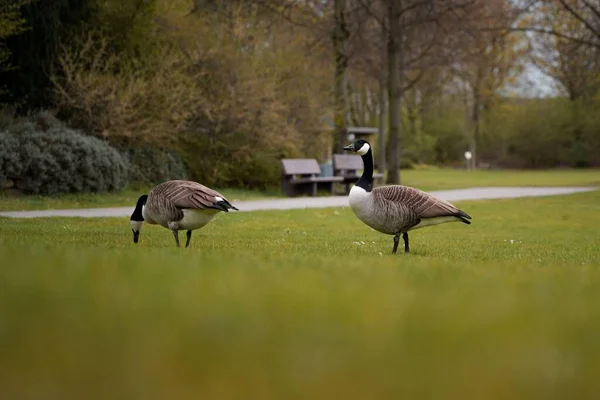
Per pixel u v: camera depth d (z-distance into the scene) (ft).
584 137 200.75
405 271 15.16
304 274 13.25
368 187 28.02
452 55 104.99
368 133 105.60
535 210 60.64
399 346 7.09
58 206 57.06
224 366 6.25
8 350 6.74
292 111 89.20
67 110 71.31
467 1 94.12
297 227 43.21
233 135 81.51
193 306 9.11
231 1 86.38
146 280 11.58
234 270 13.64
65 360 6.40
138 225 29.09
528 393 5.98
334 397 5.58
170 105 72.79
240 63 81.30
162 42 79.97
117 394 5.52
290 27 96.78
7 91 67.00
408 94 211.00
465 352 6.99
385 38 105.19
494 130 214.69
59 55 67.87
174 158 78.95
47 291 10.05
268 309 8.98
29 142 61.67
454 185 106.93
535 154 205.77
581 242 36.40
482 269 17.10
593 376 6.38
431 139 218.59
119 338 7.24
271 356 6.59
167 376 5.95
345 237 37.04
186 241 30.32
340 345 7.07
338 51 100.22
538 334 7.95
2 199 58.54
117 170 67.67
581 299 10.78
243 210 57.16
